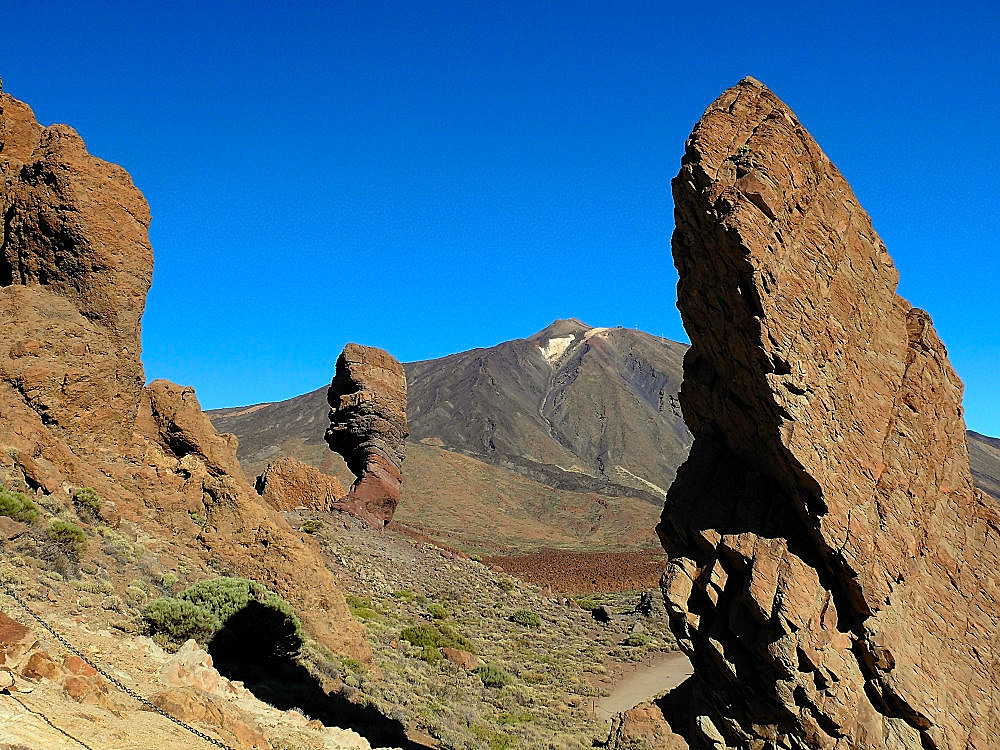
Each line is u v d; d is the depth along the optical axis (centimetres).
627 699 3684
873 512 1310
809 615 1248
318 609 2866
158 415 3384
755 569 1278
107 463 2930
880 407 1378
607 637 5384
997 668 1380
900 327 1470
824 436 1273
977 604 1426
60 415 2850
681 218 1385
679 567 1396
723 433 1441
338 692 2359
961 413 1541
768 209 1281
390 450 6406
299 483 6288
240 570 2845
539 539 15688
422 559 5900
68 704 1108
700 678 1405
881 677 1265
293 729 1639
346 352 6531
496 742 2492
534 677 3812
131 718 1184
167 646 1914
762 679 1275
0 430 2541
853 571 1248
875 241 1468
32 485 2433
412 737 2227
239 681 1939
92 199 3102
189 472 3086
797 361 1259
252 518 2955
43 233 3064
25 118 3209
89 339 3011
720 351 1376
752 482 1373
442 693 2998
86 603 1891
